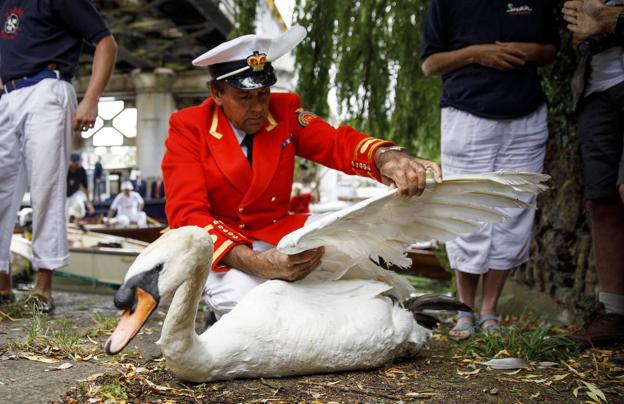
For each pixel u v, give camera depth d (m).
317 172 10.14
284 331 2.39
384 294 2.86
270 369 2.42
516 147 3.86
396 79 7.59
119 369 2.62
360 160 2.85
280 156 3.01
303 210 9.98
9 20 4.01
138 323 2.07
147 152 25.16
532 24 3.79
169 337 2.22
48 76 3.96
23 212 7.45
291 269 2.58
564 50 4.69
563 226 4.62
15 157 4.09
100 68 4.12
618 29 3.37
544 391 2.51
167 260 2.13
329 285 2.63
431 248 8.16
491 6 3.80
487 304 3.94
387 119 7.67
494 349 3.17
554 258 4.71
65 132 4.04
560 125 4.77
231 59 2.77
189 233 2.18
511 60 3.71
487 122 3.82
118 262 6.04
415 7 7.42
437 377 2.66
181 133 2.99
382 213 2.49
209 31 20.11
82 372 2.56
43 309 4.05
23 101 3.96
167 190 3.00
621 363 2.99
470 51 3.78
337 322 2.49
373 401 2.27
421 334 2.80
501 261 3.84
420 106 7.52
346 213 2.30
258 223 3.06
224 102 2.88
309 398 2.26
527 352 3.11
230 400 2.21
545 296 4.74
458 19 3.89
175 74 25.11
